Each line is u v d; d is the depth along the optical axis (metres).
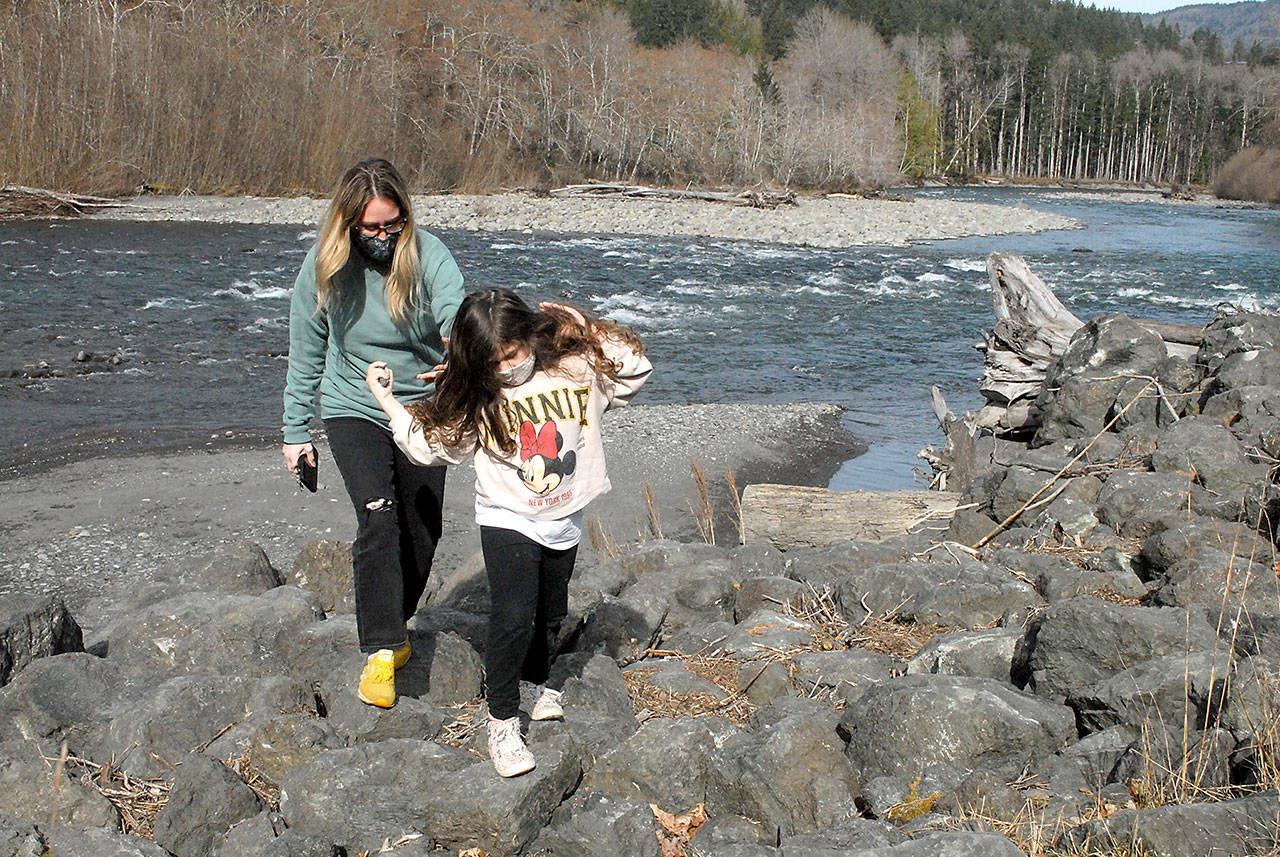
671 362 17.30
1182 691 3.90
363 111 43.75
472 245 31.08
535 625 4.02
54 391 13.75
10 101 34.81
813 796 3.62
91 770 3.92
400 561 4.11
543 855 3.53
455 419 3.70
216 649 4.65
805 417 13.61
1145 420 8.05
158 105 37.75
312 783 3.67
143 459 11.04
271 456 11.18
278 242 28.77
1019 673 4.53
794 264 29.34
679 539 9.19
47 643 4.73
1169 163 122.19
